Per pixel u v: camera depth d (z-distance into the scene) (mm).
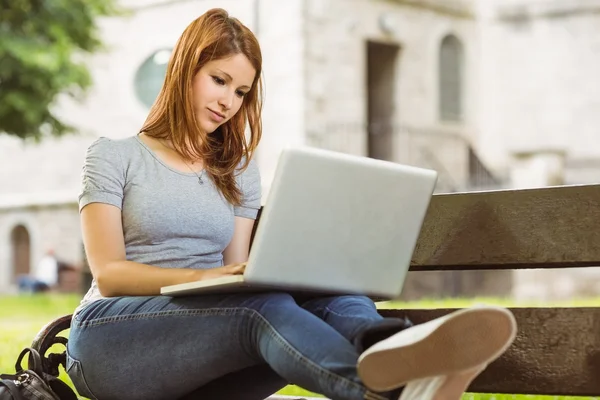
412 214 3049
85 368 3271
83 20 19344
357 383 2635
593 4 24672
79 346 3283
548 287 20656
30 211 25906
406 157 23172
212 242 3502
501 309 2422
